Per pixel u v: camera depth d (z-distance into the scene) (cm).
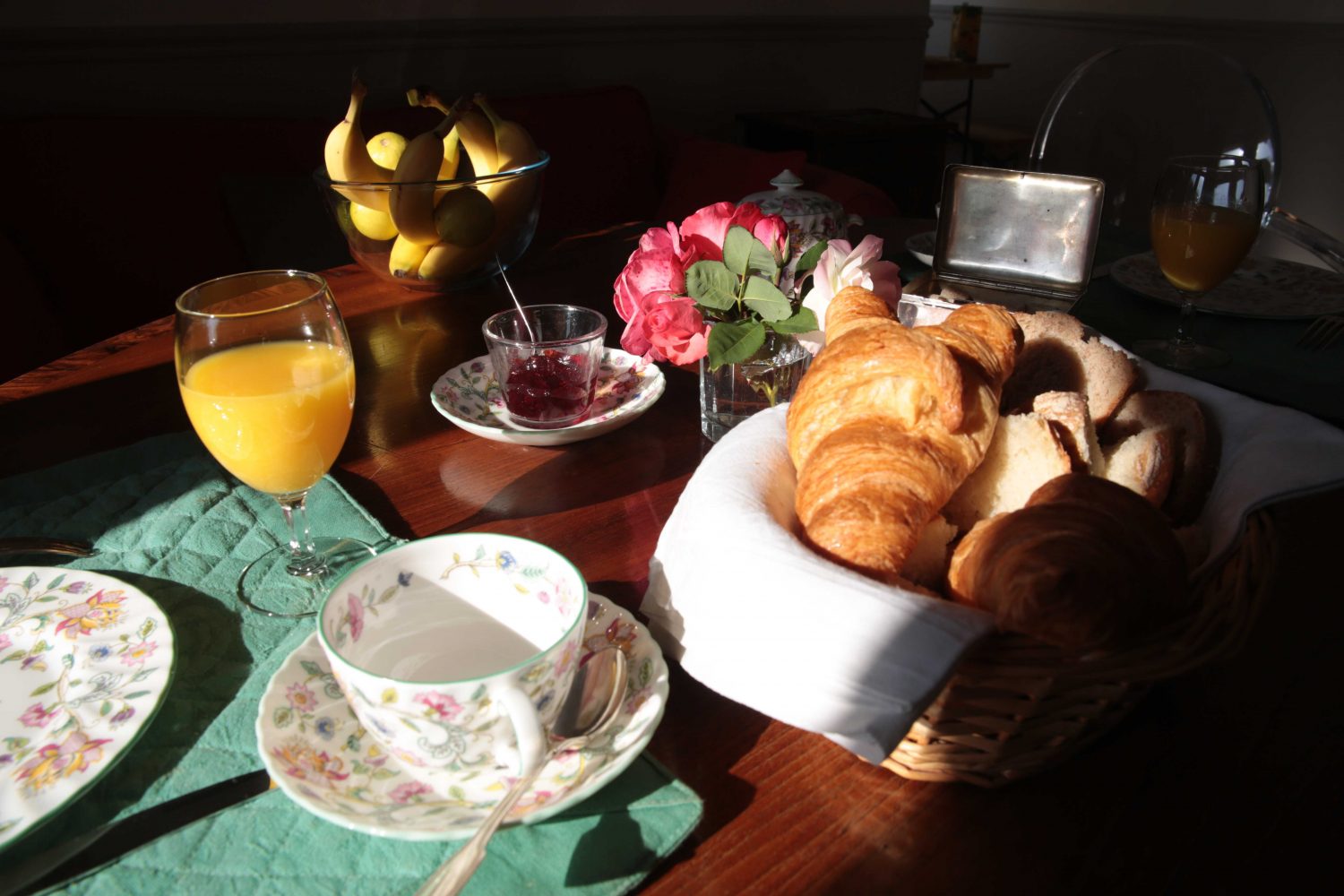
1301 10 336
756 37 298
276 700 44
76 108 208
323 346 61
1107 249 132
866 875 39
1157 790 44
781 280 70
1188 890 38
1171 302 107
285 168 200
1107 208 309
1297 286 113
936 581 49
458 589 49
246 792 43
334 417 61
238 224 182
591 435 75
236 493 70
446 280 109
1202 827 42
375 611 47
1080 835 41
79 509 68
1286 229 125
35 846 41
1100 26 419
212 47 218
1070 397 56
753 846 41
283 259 180
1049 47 448
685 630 47
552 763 42
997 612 40
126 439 80
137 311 190
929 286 87
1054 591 37
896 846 41
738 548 46
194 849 40
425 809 40
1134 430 61
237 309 62
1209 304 107
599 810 42
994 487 53
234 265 196
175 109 219
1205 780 44
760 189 213
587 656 46
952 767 43
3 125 184
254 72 225
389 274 110
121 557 62
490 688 39
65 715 47
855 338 53
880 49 329
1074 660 38
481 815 39
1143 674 38
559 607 47
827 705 40
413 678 46
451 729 39
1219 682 51
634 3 273
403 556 48
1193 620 40
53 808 41
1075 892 38
